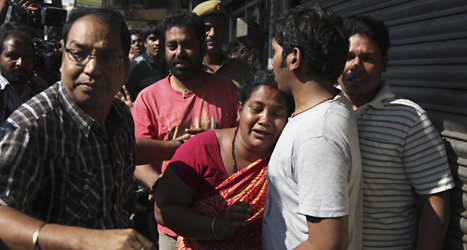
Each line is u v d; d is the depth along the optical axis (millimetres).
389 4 2201
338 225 983
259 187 1447
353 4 2570
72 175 1081
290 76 1181
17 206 913
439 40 1805
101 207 1153
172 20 2150
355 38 1471
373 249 1441
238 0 6195
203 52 2289
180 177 1447
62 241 844
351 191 1109
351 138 1089
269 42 4129
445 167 1358
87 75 1050
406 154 1383
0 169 915
